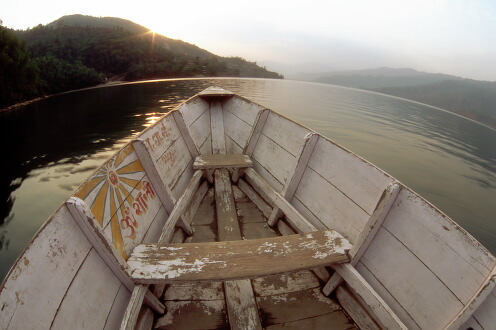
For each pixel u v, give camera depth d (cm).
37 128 1150
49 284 123
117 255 165
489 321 131
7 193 652
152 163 246
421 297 171
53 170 773
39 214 577
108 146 952
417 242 182
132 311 156
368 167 230
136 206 219
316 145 290
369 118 1745
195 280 175
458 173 959
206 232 300
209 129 486
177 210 256
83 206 146
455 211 718
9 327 98
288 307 214
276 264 191
